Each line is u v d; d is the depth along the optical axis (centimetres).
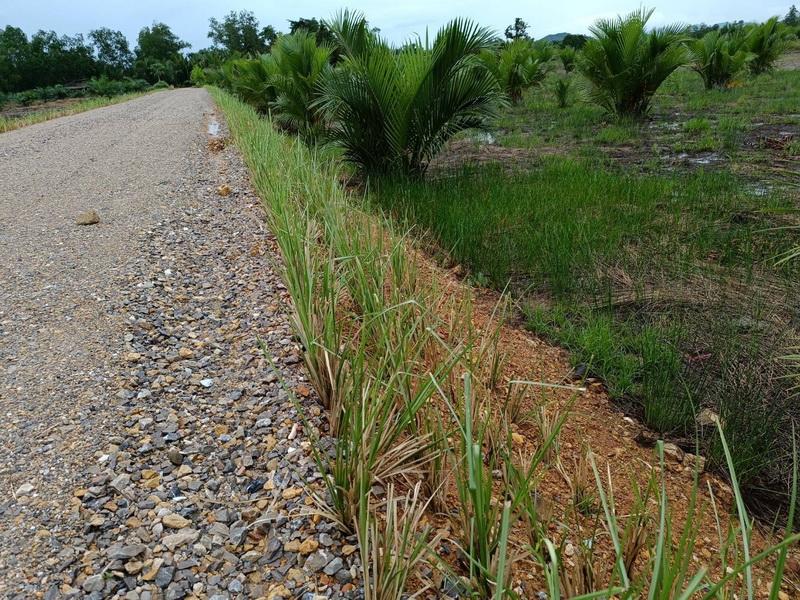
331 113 786
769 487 243
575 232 487
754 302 370
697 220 512
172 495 201
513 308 391
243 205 583
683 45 1206
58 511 192
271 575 170
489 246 478
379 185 724
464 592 160
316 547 178
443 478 204
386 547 160
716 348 322
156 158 884
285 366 277
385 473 200
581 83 1341
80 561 173
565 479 223
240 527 187
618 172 748
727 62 1659
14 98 4978
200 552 177
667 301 381
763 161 769
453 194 639
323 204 435
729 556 202
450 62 707
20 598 161
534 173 752
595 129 1191
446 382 263
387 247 414
